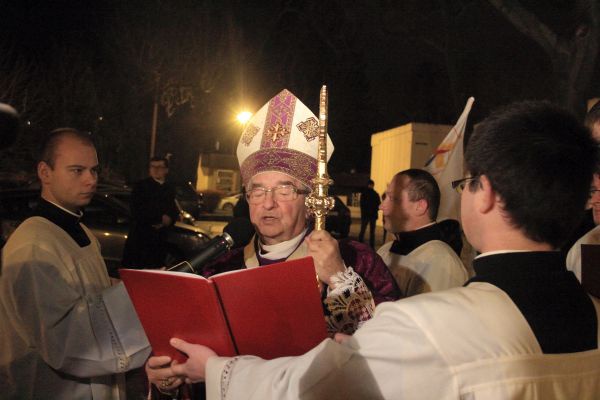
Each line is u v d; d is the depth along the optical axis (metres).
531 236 1.17
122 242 7.11
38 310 1.97
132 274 1.48
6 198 6.59
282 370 1.21
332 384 1.13
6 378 2.06
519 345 1.09
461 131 3.52
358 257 1.95
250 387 1.24
